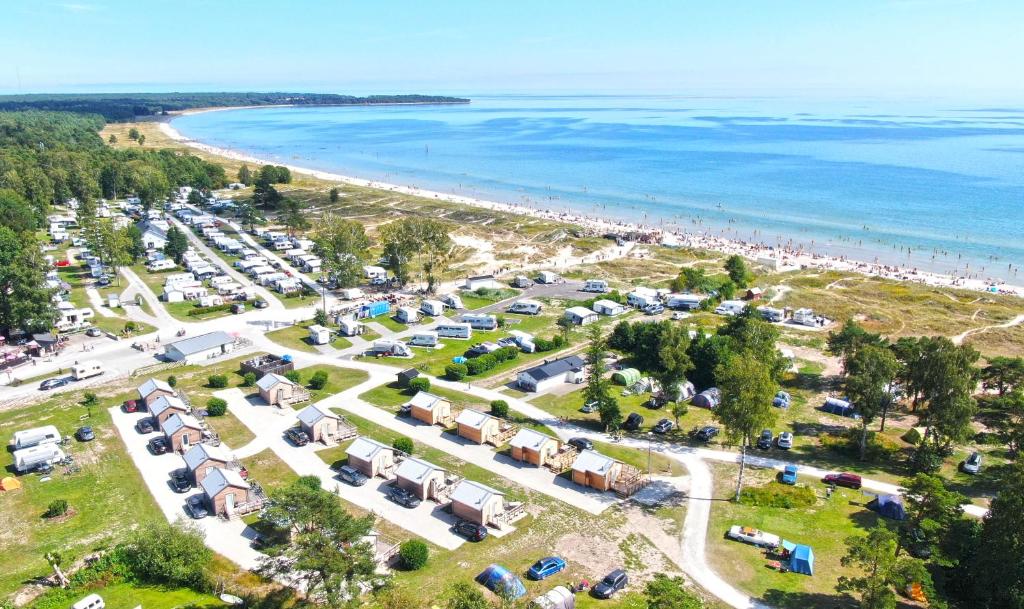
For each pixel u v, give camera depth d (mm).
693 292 143875
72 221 199125
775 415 67812
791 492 68312
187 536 56875
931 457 73312
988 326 126750
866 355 77438
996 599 49969
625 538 61156
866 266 184250
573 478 71000
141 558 55625
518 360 106250
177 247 160250
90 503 66000
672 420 86562
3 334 109188
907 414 89812
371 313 125625
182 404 83562
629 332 109562
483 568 56281
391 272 156875
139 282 145750
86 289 139500
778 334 102875
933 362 74688
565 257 177625
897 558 53438
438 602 51188
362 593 51688
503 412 85812
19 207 175375
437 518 64188
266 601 51719
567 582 54562
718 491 69688
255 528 62031
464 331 115562
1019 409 85000
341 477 70938
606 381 84688
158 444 75750
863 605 48594
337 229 151500
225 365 102062
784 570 56469
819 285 155375
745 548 59719
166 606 51656
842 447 79000
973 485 71062
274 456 75312
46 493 67562
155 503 66062
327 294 140500
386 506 66125
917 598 52906
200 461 69125
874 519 64375
